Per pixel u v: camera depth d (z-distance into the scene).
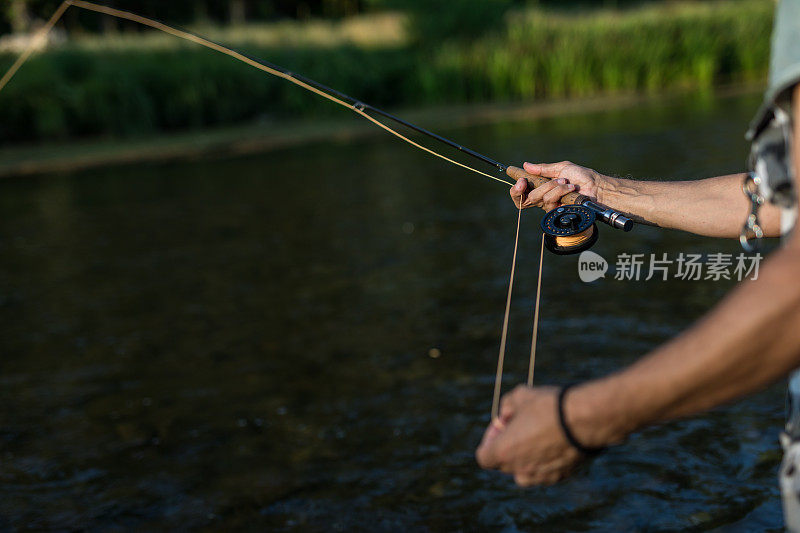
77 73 14.16
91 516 2.60
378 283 4.96
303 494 2.65
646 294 4.29
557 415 0.88
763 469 2.56
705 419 2.90
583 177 1.75
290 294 4.85
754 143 0.93
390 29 18.50
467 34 17.50
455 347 3.80
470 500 2.54
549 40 16.58
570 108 14.44
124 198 8.58
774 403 2.97
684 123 11.05
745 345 0.76
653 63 16.44
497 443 0.93
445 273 5.05
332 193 8.19
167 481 2.79
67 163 11.55
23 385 3.67
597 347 3.65
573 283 4.61
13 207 8.36
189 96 14.46
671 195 1.56
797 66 0.78
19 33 18.69
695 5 19.44
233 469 2.84
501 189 7.77
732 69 17.61
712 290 4.26
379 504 2.56
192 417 3.27
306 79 2.20
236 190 8.72
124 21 24.16
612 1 24.39
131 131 13.98
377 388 3.41
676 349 0.81
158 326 4.41
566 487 2.56
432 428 3.03
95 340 4.24
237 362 3.82
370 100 16.28
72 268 5.78
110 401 3.46
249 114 15.45
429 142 11.59
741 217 1.45
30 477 2.85
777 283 0.75
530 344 3.75
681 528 2.31
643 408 0.83
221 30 17.97
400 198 7.69
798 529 0.90
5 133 13.48
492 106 15.55
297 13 30.47
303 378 3.58
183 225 7.07
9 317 4.71
